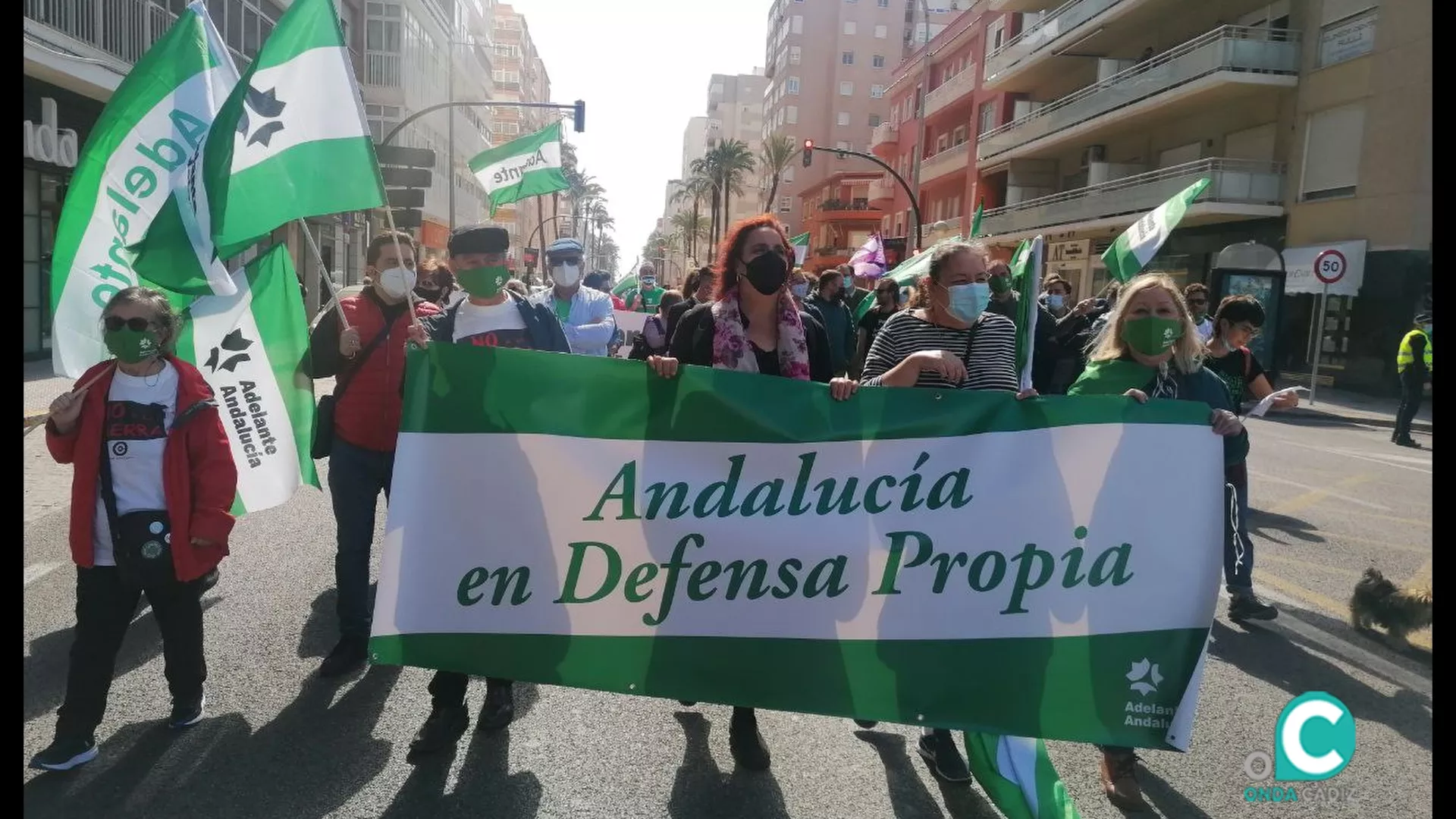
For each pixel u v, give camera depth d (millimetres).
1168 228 4113
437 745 3432
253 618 4777
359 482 4281
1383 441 13727
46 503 7176
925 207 46031
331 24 3715
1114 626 3182
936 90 43188
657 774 3410
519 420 3236
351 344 4086
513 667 3215
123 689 3910
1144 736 3160
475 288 4086
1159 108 25266
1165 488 3209
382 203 3754
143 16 16938
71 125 16266
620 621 3240
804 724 3906
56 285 3875
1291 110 22453
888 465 3234
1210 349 5547
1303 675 4453
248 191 3594
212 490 3412
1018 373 3254
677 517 3244
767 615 3230
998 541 3209
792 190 85875
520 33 82000
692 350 3562
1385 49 19797
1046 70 32656
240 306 4676
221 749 3430
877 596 3219
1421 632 4891
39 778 3188
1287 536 7320
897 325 3607
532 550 3236
